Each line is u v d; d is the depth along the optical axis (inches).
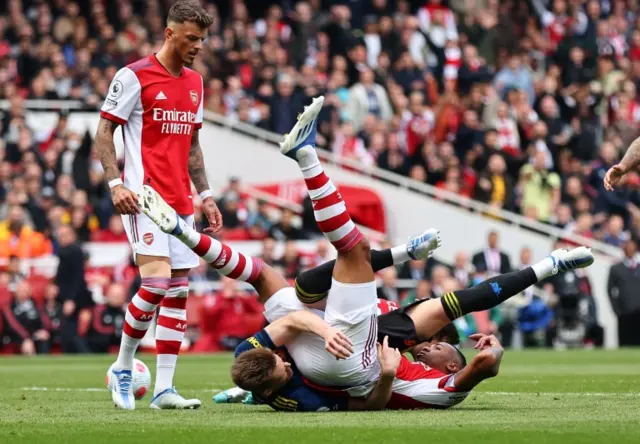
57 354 1316.4
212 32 1688.0
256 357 483.8
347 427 425.4
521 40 1813.5
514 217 1550.2
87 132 1501.0
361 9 1787.6
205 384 745.0
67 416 487.2
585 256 512.4
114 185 530.6
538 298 1411.2
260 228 1449.3
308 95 1593.3
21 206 1427.2
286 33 1694.1
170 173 542.9
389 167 1573.6
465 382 497.0
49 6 1705.2
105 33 1630.2
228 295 1344.7
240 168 1594.5
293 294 509.4
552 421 446.9
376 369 497.7
